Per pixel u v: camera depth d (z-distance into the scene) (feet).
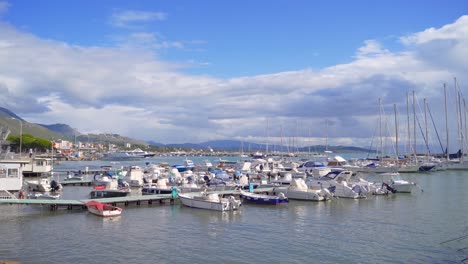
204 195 174.81
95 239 118.32
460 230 132.26
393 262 99.55
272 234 127.34
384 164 397.39
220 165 435.12
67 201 163.94
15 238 118.11
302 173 314.55
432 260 100.73
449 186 266.16
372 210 170.81
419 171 388.37
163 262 98.63
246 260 100.99
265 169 348.79
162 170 354.95
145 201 183.83
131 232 127.85
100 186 226.38
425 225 140.15
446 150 447.83
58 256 101.76
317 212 166.20
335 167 386.73
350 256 104.42
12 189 189.26
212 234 126.93
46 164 329.52
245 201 192.65
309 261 100.42
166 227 135.95
